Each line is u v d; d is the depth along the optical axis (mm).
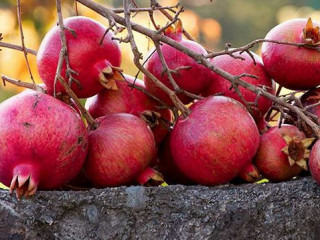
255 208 1079
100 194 1080
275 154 1146
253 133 1114
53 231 1073
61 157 1071
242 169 1128
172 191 1086
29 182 1059
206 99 1134
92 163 1122
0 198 1072
